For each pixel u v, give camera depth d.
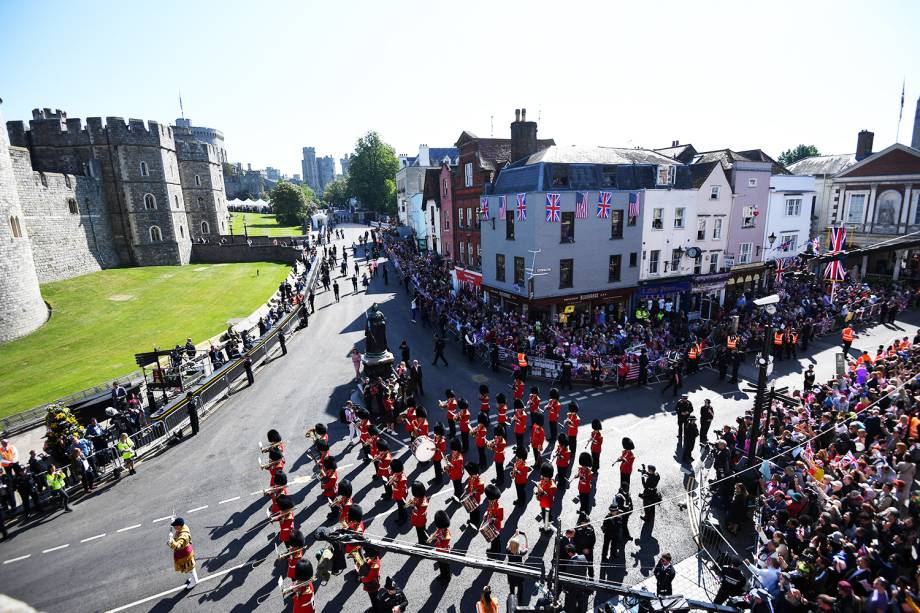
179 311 41.88
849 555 9.37
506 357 26.70
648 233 33.81
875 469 12.40
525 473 13.91
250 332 34.47
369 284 49.47
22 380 28.23
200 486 16.14
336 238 83.81
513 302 33.88
